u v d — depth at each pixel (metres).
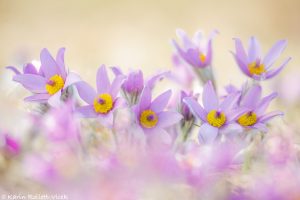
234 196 1.50
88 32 4.82
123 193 1.48
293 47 4.02
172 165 1.50
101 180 1.48
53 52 3.97
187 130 1.62
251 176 1.55
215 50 4.34
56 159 1.50
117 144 1.56
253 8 5.32
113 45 4.43
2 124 1.72
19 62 2.46
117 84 1.58
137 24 5.09
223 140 1.61
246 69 1.67
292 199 1.47
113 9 5.41
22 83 1.60
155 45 4.46
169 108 1.69
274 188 1.48
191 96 1.62
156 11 5.36
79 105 1.63
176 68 1.86
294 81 1.96
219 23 5.09
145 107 1.58
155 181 1.49
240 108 1.58
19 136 1.62
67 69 1.59
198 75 1.75
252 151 1.58
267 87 2.01
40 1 5.36
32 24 4.91
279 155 1.56
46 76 1.60
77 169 1.49
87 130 1.62
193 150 1.55
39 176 1.49
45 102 1.61
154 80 1.63
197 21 5.16
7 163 1.58
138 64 3.66
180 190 1.50
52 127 1.52
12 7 5.21
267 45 4.47
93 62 3.31
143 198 1.49
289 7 5.24
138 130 1.56
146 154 1.51
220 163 1.52
